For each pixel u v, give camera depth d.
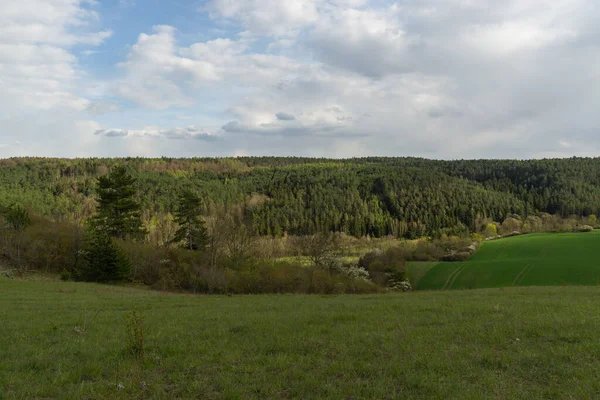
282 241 86.69
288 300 26.03
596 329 11.70
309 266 57.00
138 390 7.80
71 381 8.20
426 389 7.64
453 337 11.53
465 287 63.28
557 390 7.43
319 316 15.77
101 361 9.59
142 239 68.31
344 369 8.89
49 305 21.31
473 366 8.91
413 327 13.04
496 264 71.12
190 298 28.44
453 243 96.12
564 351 9.66
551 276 61.75
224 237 59.88
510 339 11.05
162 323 14.95
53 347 10.83
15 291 28.94
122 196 63.81
